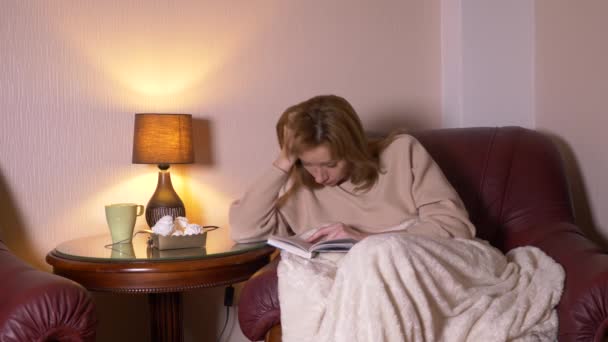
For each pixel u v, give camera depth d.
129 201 2.22
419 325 1.37
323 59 2.44
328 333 1.39
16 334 1.34
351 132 1.81
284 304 1.51
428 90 2.58
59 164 2.12
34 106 2.09
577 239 1.76
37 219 2.10
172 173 2.27
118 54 2.19
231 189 2.34
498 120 2.48
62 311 1.38
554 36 2.34
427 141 2.14
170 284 1.72
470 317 1.43
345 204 1.95
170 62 2.25
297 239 1.74
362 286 1.38
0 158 2.05
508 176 2.06
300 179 1.97
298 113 1.78
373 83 2.51
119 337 2.25
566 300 1.48
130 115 2.21
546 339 1.45
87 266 1.71
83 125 2.15
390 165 1.92
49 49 2.10
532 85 2.49
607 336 1.42
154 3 2.23
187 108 2.27
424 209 1.82
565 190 2.04
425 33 2.57
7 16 2.04
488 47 2.47
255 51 2.35
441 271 1.46
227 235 2.10
